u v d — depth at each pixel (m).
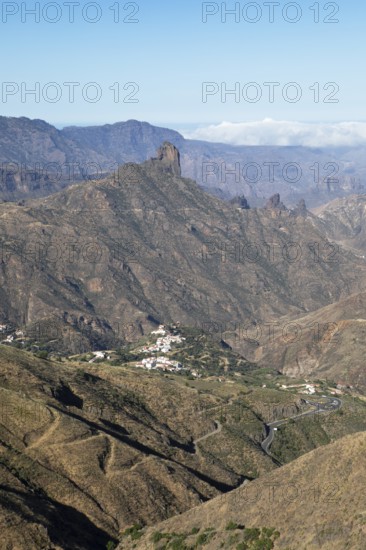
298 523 140.75
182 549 154.12
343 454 151.50
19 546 157.88
